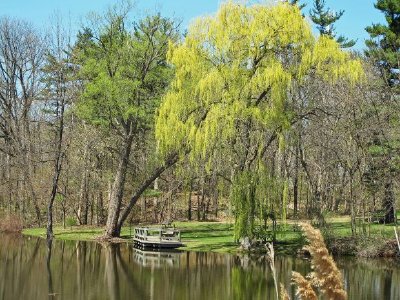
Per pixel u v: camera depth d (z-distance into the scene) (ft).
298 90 90.07
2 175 168.14
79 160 152.97
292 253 94.02
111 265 85.76
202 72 86.79
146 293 64.28
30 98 147.74
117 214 127.34
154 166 126.72
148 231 117.91
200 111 88.94
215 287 67.77
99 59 123.34
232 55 85.66
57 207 161.99
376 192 103.65
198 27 88.28
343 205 169.68
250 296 62.23
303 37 85.05
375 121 98.99
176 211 172.14
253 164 89.40
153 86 125.49
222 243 109.70
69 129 136.98
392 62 110.63
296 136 89.76
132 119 123.03
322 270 12.82
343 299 12.63
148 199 186.70
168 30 125.59
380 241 92.63
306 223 13.41
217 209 172.24
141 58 122.93
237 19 85.61
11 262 89.61
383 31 115.55
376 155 103.14
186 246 107.45
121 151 128.77
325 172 133.69
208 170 86.43
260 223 95.50
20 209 151.94
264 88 84.02
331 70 86.63
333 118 105.29
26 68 148.36
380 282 70.85
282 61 87.86
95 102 117.29
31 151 144.97
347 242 94.43
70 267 84.17
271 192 89.20
